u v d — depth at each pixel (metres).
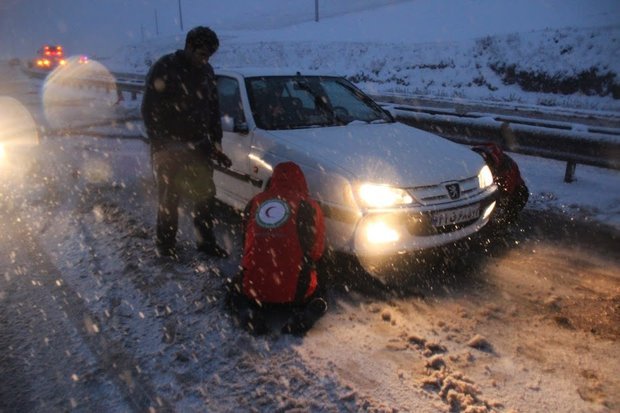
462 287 3.92
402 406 2.61
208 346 3.10
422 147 4.34
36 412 2.59
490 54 21.84
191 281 3.90
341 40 33.31
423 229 3.72
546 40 20.30
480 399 2.68
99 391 2.73
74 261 4.27
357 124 4.84
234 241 4.73
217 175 5.03
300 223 3.30
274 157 4.27
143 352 3.05
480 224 4.13
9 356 3.03
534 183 6.66
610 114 12.91
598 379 2.86
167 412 2.57
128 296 3.69
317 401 2.64
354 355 3.03
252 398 2.66
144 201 5.91
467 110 14.12
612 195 6.09
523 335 3.28
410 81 23.47
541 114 13.15
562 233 5.03
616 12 22.75
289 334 3.24
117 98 16.97
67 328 3.31
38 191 6.28
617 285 3.95
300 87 5.12
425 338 3.21
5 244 4.64
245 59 36.62
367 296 3.74
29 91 21.11
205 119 4.04
